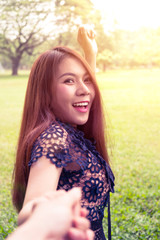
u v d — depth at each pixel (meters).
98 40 17.38
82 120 1.27
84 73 1.29
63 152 1.03
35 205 0.47
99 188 1.24
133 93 15.45
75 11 17.52
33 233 0.37
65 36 17.61
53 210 0.40
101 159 1.28
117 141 8.60
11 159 7.36
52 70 1.25
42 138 1.06
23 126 1.29
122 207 4.62
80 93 1.25
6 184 5.78
